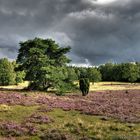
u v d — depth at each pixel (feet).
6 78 384.47
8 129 97.71
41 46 264.52
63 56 270.87
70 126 104.42
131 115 134.41
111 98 214.07
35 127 101.30
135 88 362.33
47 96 198.39
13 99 165.89
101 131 97.66
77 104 163.84
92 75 449.48
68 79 244.22
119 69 566.36
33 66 258.57
